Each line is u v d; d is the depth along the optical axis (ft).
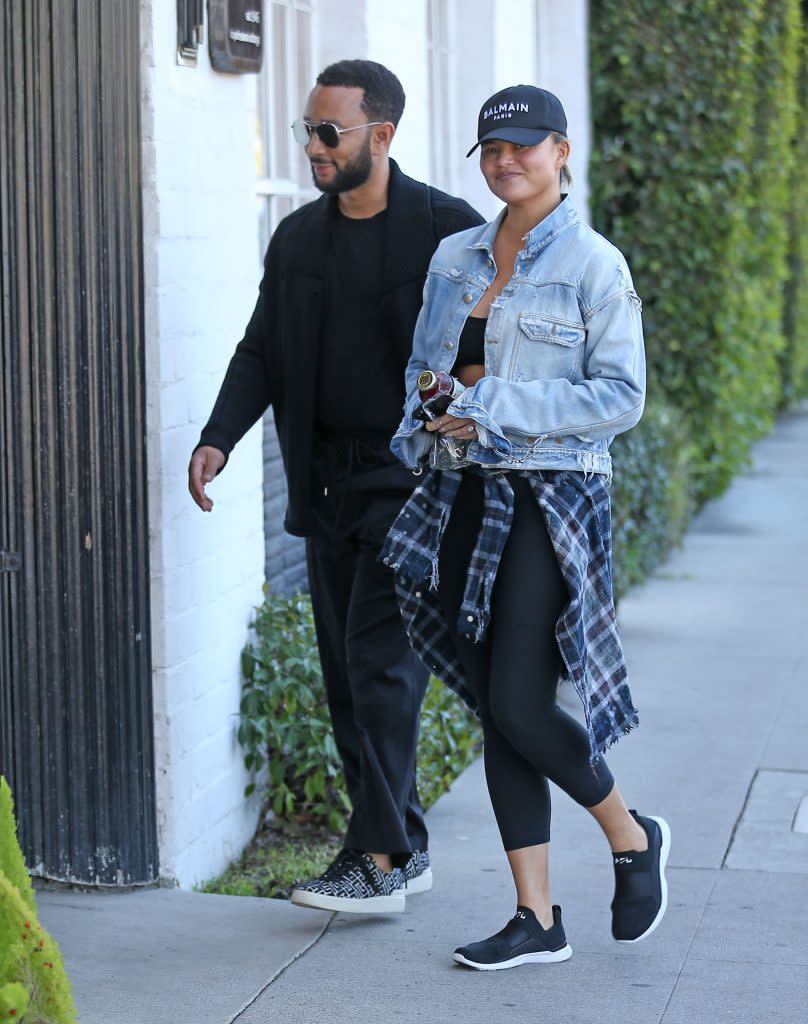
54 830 48.01
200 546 49.73
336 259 44.06
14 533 47.16
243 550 53.72
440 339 40.81
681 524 113.50
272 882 50.96
